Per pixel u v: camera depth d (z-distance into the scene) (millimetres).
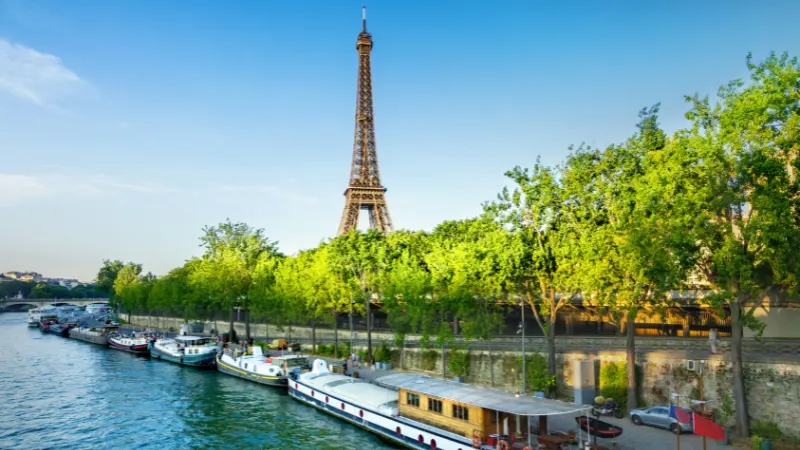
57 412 54406
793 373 36688
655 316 66125
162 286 140625
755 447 33469
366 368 66250
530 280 48750
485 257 47625
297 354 78312
